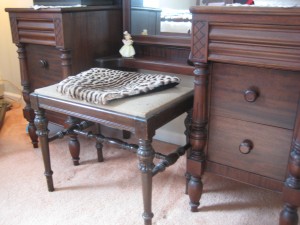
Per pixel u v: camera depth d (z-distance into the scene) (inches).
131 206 46.6
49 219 43.8
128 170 56.5
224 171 40.3
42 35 52.7
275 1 37.4
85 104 40.1
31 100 45.8
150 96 40.8
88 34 53.8
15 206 46.6
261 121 35.6
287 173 35.6
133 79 46.3
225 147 39.2
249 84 35.1
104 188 51.1
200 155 40.8
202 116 38.7
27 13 53.1
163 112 38.0
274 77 33.3
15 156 61.5
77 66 53.3
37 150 64.2
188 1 50.6
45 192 49.9
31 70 59.6
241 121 37.0
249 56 33.1
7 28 83.7
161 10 53.7
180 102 41.4
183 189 50.7
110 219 43.8
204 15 34.1
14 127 76.1
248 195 49.0
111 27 58.4
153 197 48.6
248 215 44.5
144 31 56.8
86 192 49.9
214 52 35.2
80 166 57.7
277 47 31.2
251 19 31.5
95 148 64.5
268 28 31.0
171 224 42.8
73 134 53.3
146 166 37.1
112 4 61.1
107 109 38.1
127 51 56.3
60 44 50.3
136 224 42.9
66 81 43.9
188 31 52.1
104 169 56.8
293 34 29.9
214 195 49.0
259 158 37.1
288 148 34.8
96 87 41.9
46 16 50.5
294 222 35.8
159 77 45.9
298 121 32.7
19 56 58.9
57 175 54.7
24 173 55.4
